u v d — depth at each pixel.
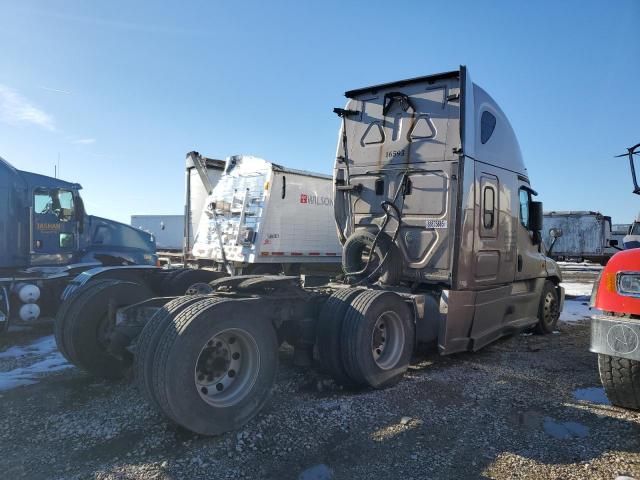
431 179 6.29
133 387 5.14
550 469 3.52
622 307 4.01
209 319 3.91
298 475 3.40
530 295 8.10
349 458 3.67
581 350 7.35
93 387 5.21
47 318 8.98
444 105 6.29
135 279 6.98
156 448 3.73
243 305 4.19
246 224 10.55
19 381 5.45
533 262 8.07
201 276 7.37
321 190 11.53
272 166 10.36
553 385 5.49
